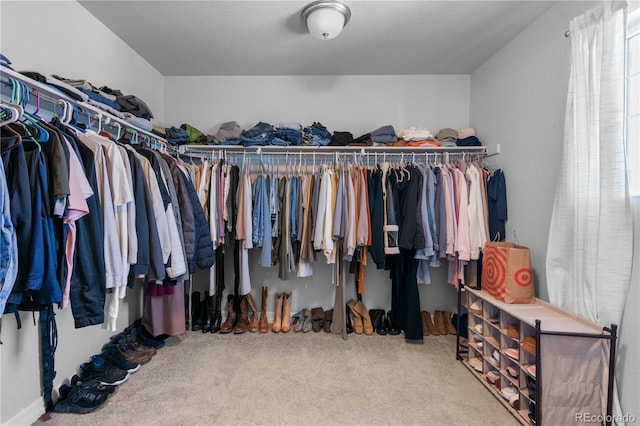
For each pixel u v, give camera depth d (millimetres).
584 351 1383
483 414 1605
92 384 1712
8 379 1418
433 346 2400
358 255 2518
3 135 1058
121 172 1391
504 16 2025
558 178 1772
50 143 1081
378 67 2809
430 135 2697
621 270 1384
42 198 1047
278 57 2613
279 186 2521
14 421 1437
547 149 1951
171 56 2602
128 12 1999
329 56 2600
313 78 2980
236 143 2689
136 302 2494
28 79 1180
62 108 1599
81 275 1216
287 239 2477
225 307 2895
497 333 1886
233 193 2430
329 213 2367
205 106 3004
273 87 2982
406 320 2521
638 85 1448
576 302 1580
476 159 2670
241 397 1734
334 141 2674
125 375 1850
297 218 2506
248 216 2379
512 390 1671
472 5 1920
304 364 2104
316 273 2926
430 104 2973
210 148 2641
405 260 2561
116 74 2283
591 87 1541
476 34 2244
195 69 2857
